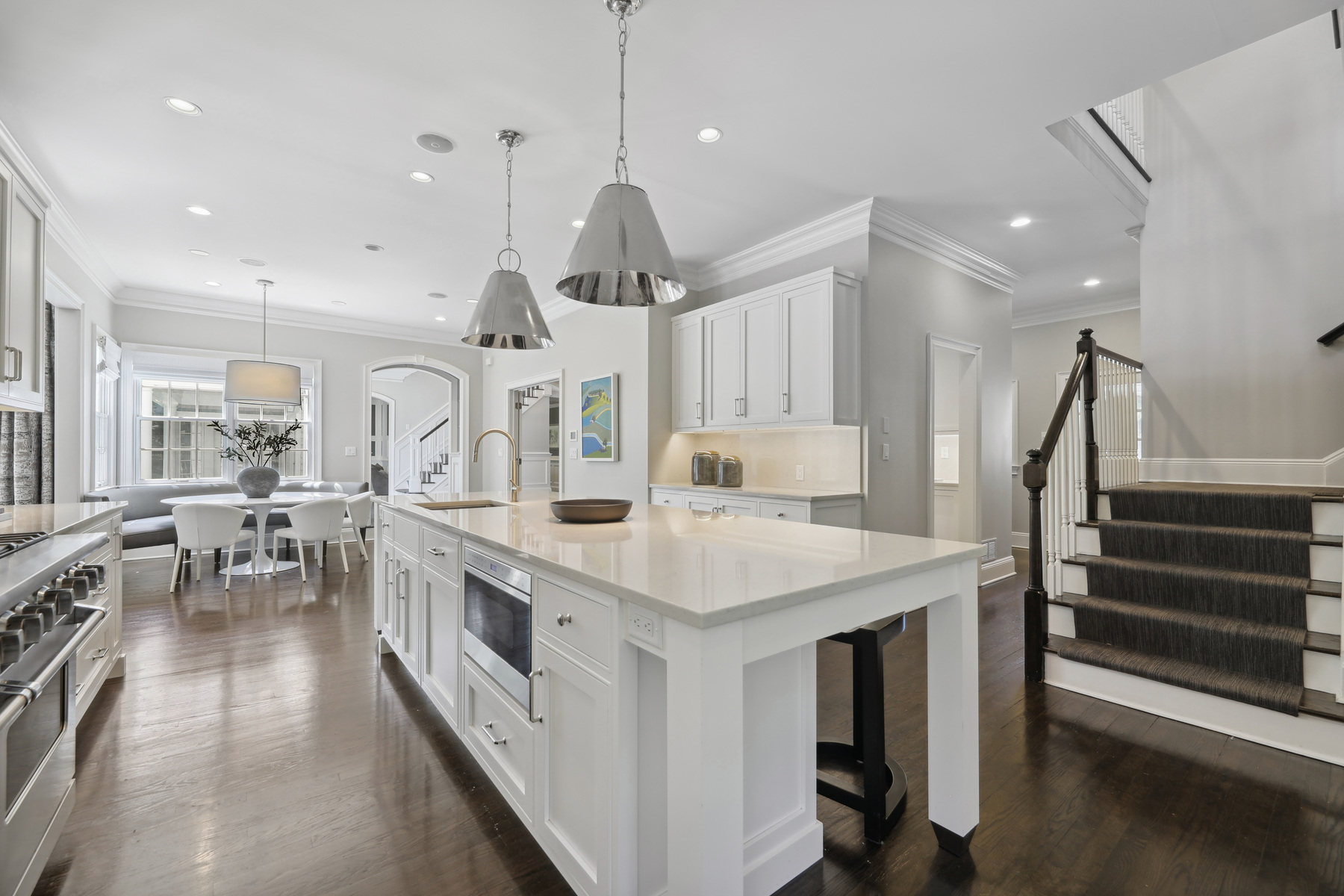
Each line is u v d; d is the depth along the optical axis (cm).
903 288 423
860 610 139
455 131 296
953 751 166
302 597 451
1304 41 370
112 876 156
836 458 413
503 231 427
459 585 216
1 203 237
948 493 537
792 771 161
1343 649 218
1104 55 243
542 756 158
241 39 230
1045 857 164
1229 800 189
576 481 594
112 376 564
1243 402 387
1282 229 375
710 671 110
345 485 664
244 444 664
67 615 156
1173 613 273
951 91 267
